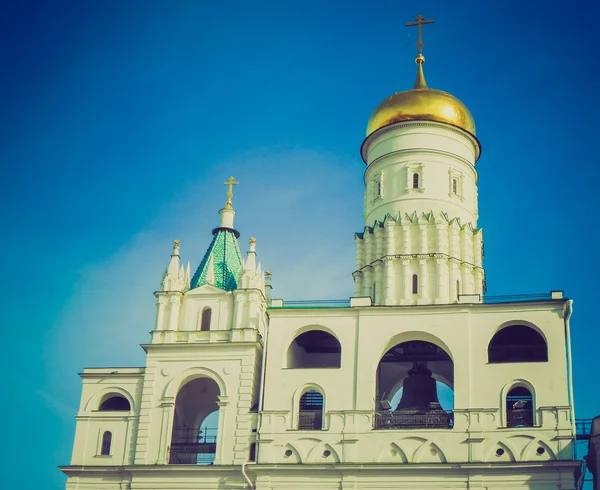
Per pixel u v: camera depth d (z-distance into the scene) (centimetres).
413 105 8281
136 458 7288
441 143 8225
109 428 7500
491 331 7056
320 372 7188
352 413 6994
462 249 7912
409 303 7619
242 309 7606
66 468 7344
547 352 6919
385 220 7962
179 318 7694
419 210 7975
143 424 7388
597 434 6838
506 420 6812
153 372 7531
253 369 7406
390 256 7806
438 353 7650
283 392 7181
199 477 7119
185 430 7881
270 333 7356
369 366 7119
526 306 7056
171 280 7794
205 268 7950
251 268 7725
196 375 7481
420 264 7750
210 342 7506
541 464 6575
